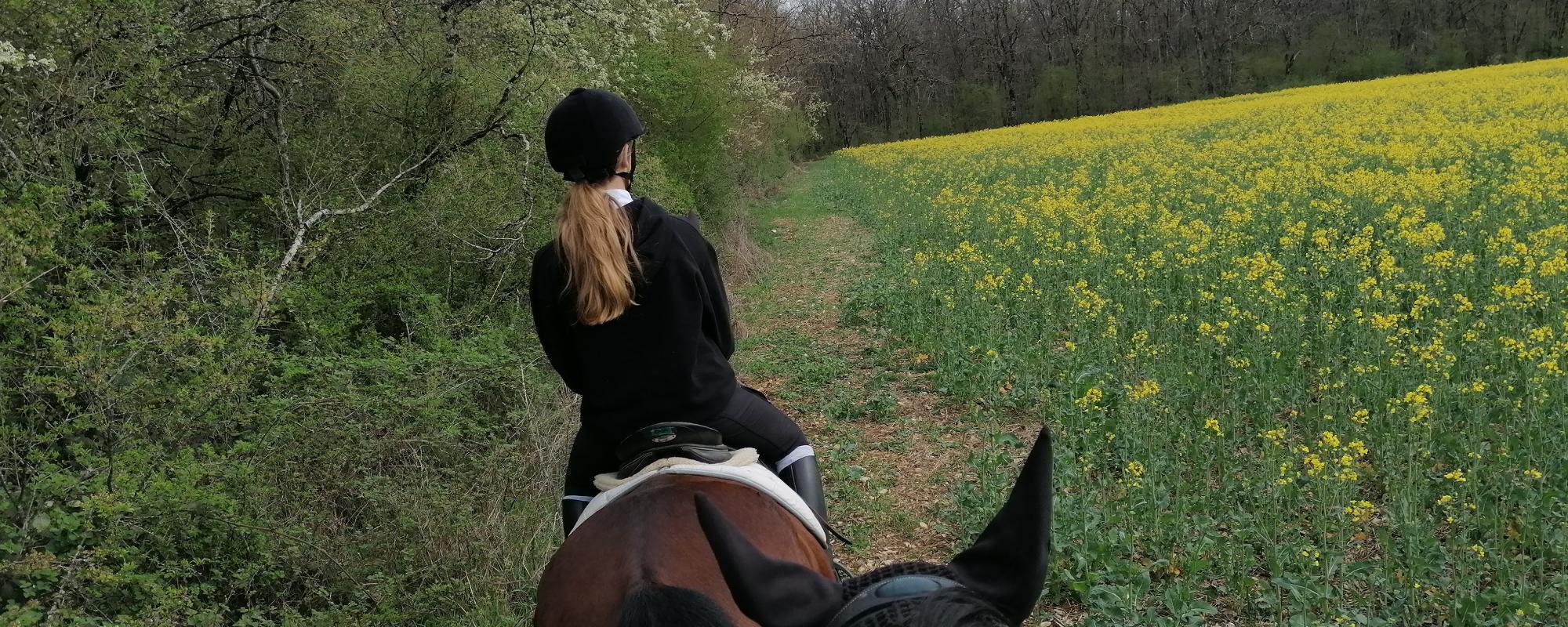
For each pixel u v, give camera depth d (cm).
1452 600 417
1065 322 948
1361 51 6831
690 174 1540
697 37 1530
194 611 373
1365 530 515
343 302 657
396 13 806
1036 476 162
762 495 245
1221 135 2681
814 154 6488
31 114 475
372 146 823
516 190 823
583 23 902
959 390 799
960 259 1055
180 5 680
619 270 236
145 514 375
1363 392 650
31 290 394
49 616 323
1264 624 446
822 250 1747
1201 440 604
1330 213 1191
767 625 157
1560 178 1220
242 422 450
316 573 434
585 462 270
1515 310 676
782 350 1023
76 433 408
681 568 203
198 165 760
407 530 453
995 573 162
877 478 668
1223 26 7394
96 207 414
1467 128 1853
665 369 249
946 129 7825
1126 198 1472
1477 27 6606
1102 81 7569
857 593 165
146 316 379
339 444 467
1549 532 459
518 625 434
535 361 655
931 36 8094
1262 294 791
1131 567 455
